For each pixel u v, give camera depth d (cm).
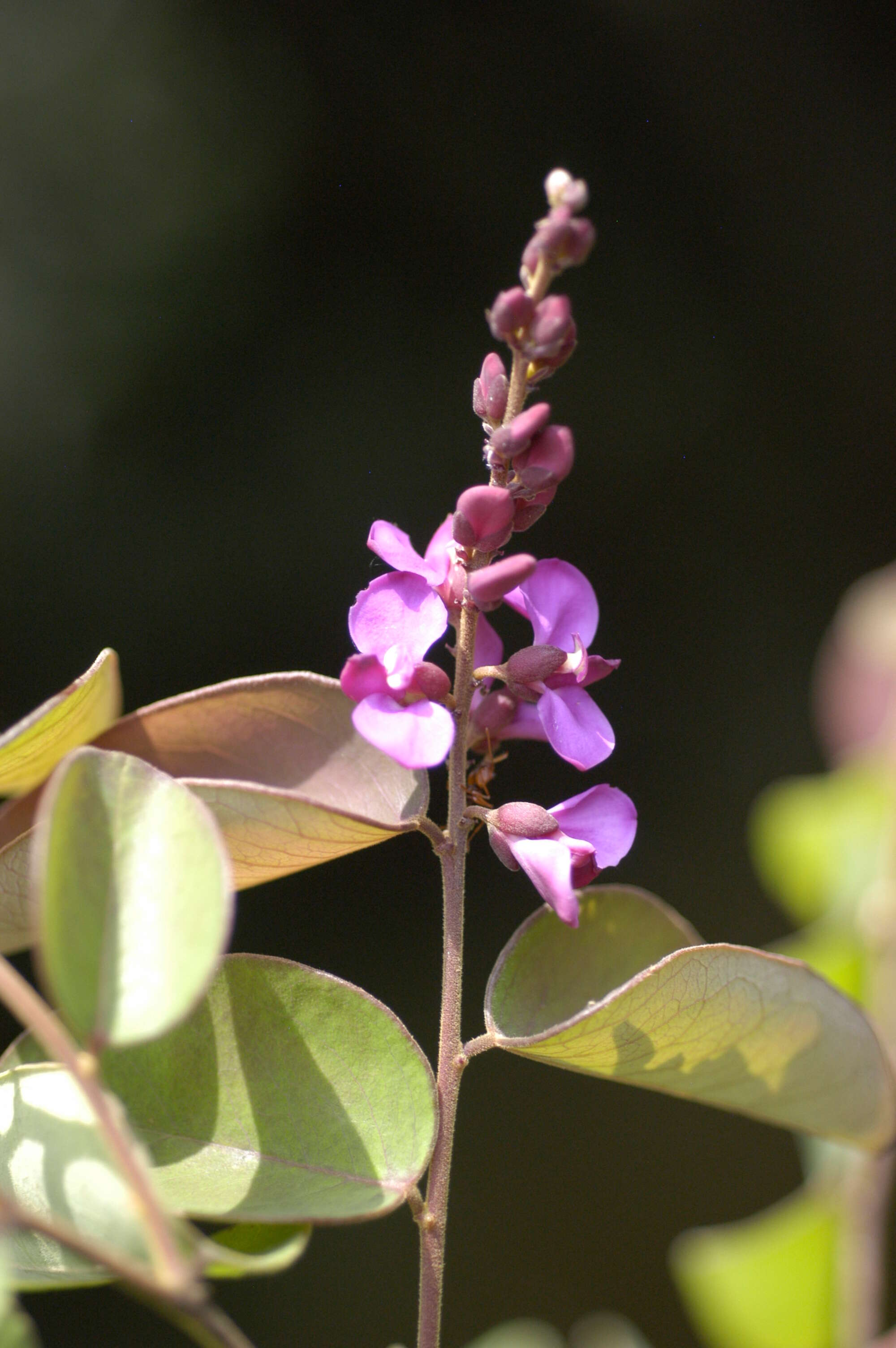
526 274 41
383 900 144
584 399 161
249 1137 41
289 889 143
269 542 150
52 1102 40
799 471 164
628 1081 42
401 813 42
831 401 167
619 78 165
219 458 150
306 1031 41
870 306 167
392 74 160
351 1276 122
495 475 41
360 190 158
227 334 152
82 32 152
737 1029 41
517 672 42
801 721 158
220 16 156
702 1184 131
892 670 41
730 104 167
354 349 155
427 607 41
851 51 168
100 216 150
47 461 145
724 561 162
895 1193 41
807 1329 40
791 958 41
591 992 43
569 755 42
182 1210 40
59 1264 39
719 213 166
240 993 41
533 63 164
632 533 161
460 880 41
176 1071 41
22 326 146
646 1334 124
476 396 42
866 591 41
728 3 167
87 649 144
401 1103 41
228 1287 119
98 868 39
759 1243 41
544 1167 132
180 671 146
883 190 168
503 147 162
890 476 166
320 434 152
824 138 168
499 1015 43
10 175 148
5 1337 37
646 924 43
